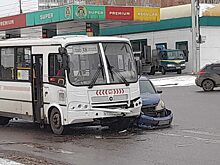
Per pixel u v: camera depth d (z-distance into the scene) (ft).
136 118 49.90
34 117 51.08
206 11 167.32
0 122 58.13
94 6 135.95
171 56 163.53
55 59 47.88
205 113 64.03
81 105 46.26
